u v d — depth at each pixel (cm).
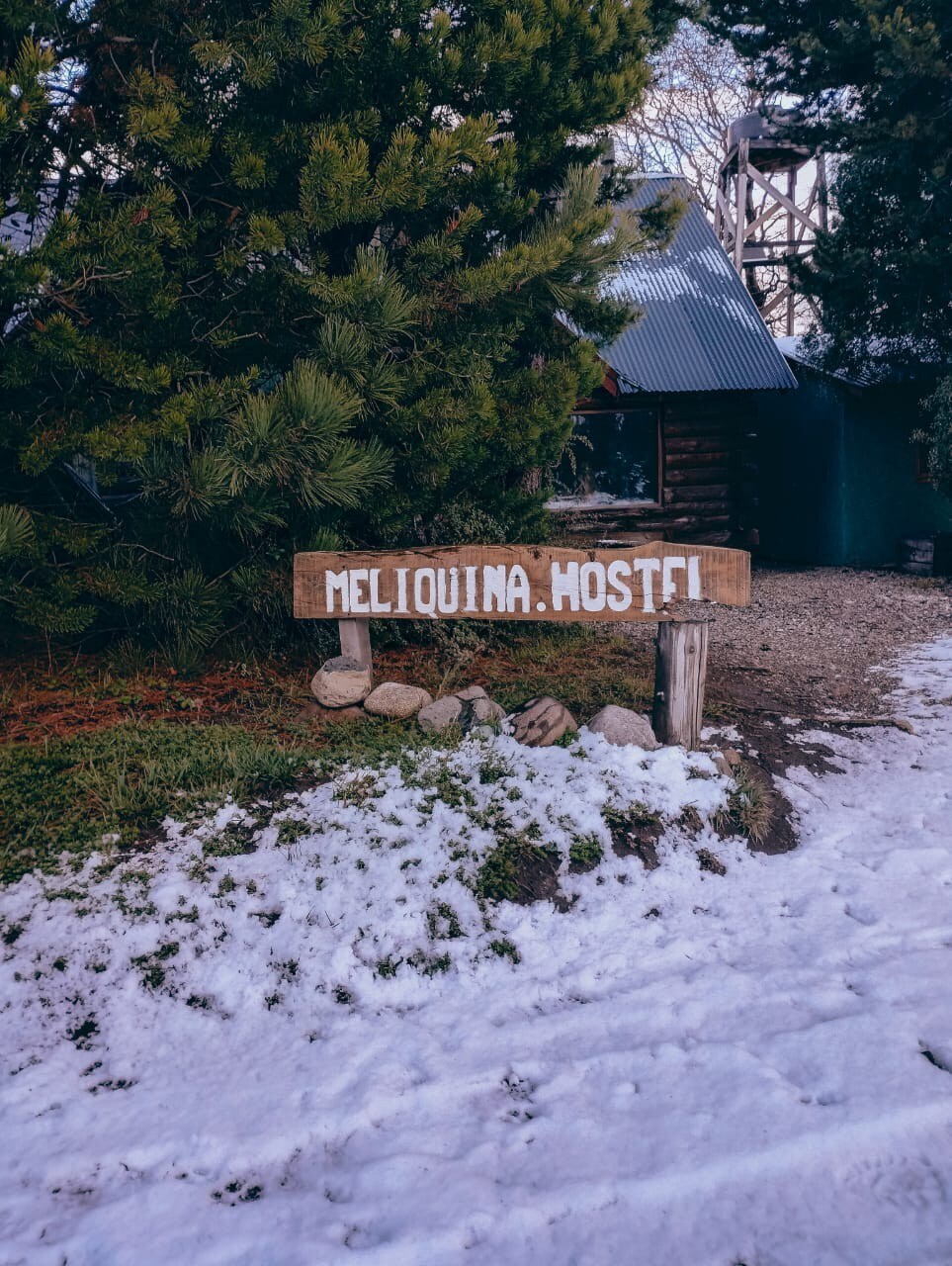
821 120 1359
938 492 1382
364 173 593
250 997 362
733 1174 264
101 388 623
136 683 665
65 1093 311
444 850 440
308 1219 255
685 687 540
